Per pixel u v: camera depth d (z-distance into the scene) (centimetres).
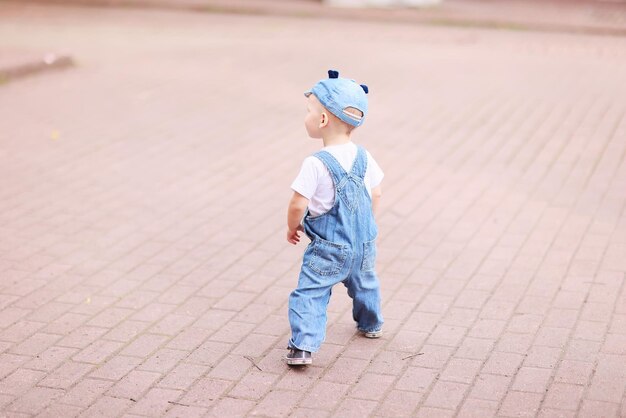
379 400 561
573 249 808
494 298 710
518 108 1334
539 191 968
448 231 858
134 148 1138
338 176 581
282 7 2270
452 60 1705
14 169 1053
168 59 1692
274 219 896
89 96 1404
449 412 545
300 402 559
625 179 1000
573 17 2227
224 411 549
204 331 659
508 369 596
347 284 618
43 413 548
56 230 866
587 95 1411
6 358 618
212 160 1092
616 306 691
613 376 583
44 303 707
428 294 720
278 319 679
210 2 2319
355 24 2141
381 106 1351
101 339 647
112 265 782
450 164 1069
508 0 2562
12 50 1698
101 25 2086
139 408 553
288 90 1452
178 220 893
